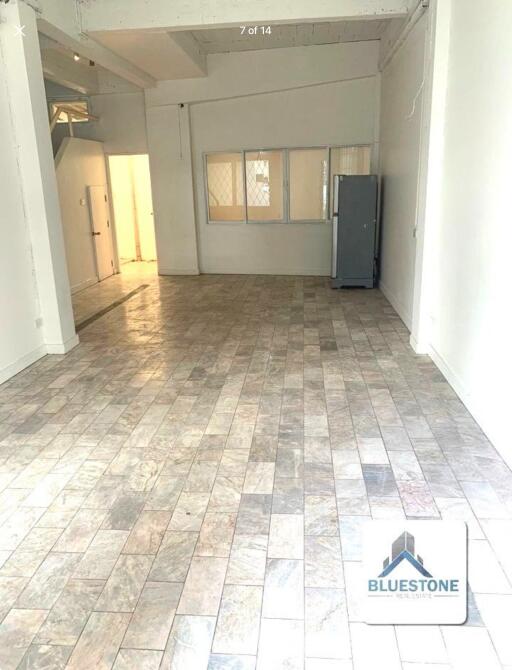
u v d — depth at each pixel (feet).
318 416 10.74
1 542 7.17
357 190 22.66
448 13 12.26
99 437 10.12
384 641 5.49
